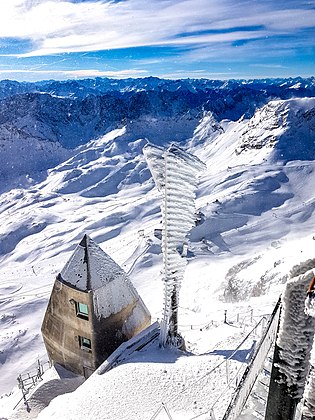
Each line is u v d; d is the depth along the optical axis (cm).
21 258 13312
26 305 6862
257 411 795
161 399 1243
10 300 7362
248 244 9294
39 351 5375
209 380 1294
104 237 12800
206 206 11438
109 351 2222
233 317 2427
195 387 1270
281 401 421
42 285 8294
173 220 1623
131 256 8419
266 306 2570
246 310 2572
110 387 1382
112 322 2227
